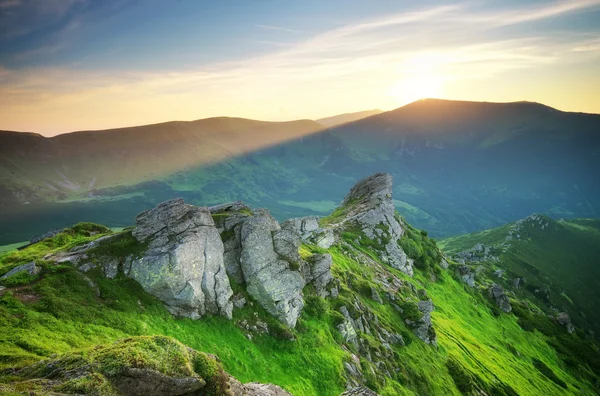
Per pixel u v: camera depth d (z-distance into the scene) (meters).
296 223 106.06
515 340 147.25
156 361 26.80
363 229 137.00
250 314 57.00
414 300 107.19
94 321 40.28
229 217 62.91
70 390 22.94
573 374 148.38
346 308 74.38
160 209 54.22
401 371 72.75
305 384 52.16
